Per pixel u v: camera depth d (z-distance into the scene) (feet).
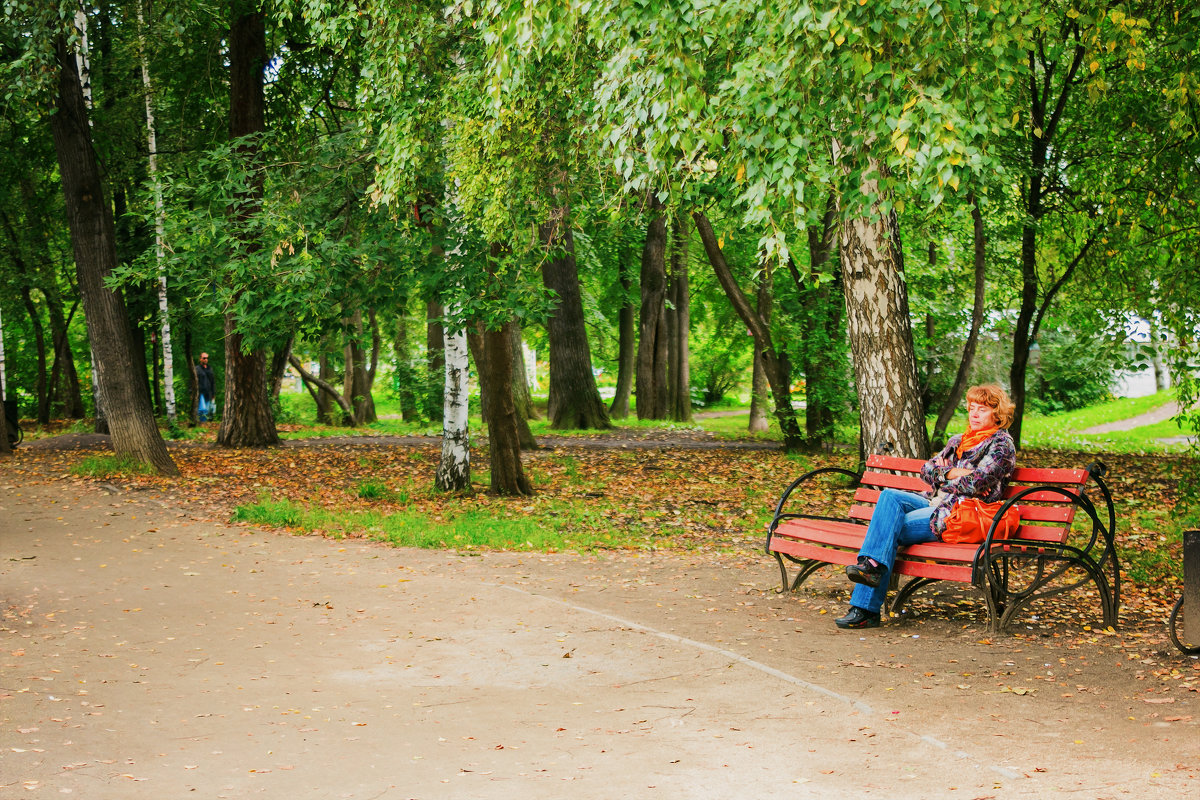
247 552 32.07
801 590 26.32
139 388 51.52
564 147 31.32
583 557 32.24
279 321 41.91
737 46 17.95
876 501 24.70
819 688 17.16
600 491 49.78
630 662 19.25
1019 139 47.65
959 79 15.74
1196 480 37.60
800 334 62.59
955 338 71.92
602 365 134.41
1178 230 37.11
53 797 12.28
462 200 31.94
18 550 31.81
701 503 46.50
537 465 59.16
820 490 50.52
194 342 98.12
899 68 15.60
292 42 63.16
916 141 15.03
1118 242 45.57
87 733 15.06
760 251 16.15
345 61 38.96
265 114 66.95
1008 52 16.03
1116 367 50.31
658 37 16.66
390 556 31.73
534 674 18.61
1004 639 20.66
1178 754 13.41
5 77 46.52
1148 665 18.28
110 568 29.30
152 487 45.98
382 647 20.74
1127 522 39.09
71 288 93.91
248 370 67.26
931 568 21.86
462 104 30.04
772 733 14.87
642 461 61.72
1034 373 106.01
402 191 33.19
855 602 22.02
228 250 42.32
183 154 66.59
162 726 15.56
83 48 51.01
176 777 13.23
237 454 61.93
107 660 19.60
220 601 25.14
